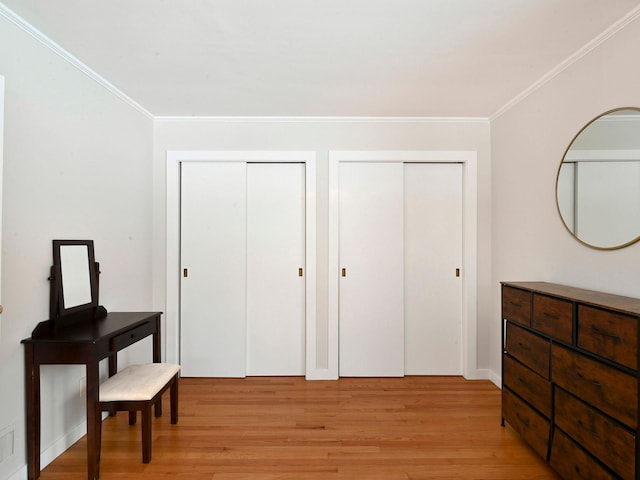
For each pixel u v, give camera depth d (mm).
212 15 1789
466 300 3248
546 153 2469
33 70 1904
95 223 2432
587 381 1610
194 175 3279
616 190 1865
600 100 1989
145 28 1898
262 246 3336
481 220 3254
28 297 1874
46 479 1870
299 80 2520
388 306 3270
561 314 1797
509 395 2320
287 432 2350
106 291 2561
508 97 2818
